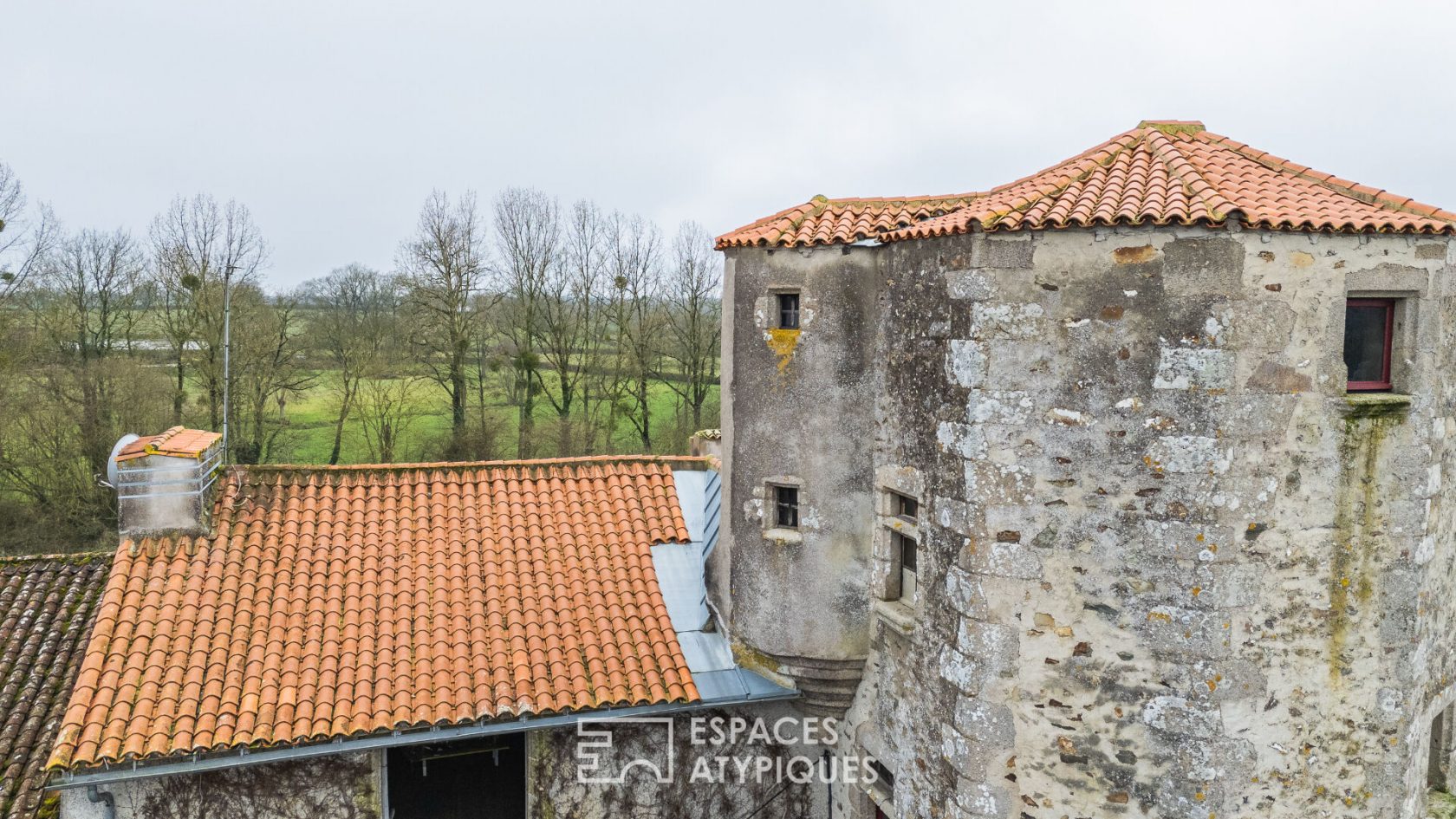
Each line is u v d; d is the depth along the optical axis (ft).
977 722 26.25
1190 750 24.18
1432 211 25.63
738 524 34.47
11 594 38.50
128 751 27.40
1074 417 24.94
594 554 38.58
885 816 33.22
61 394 99.19
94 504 98.99
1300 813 25.12
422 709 30.58
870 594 32.27
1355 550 25.09
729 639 35.09
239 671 30.83
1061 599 25.31
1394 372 25.79
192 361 105.09
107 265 109.19
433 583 35.83
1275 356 24.00
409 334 116.26
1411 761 26.45
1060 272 24.91
